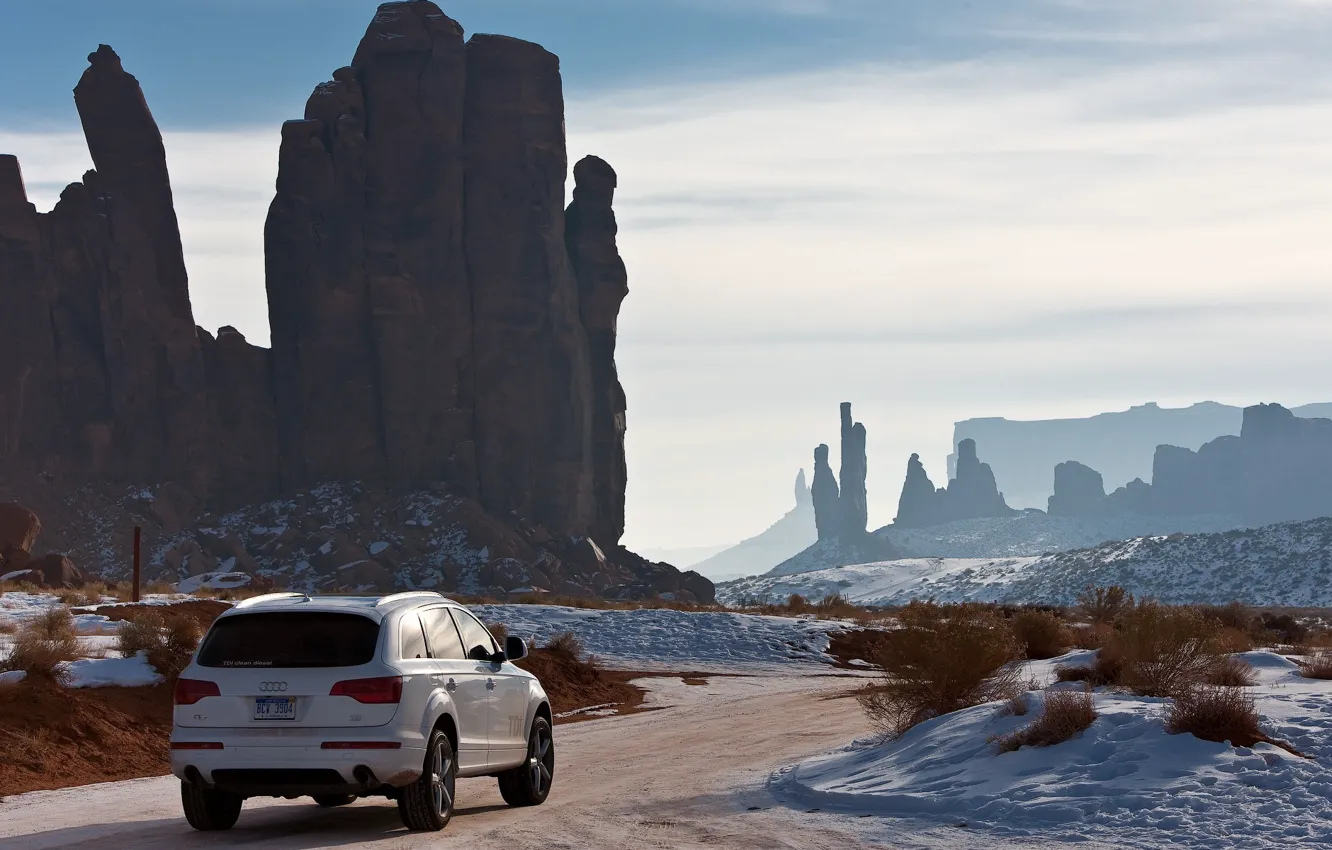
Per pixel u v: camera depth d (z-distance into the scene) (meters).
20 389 153.25
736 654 54.38
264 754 12.78
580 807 15.86
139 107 165.38
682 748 24.28
